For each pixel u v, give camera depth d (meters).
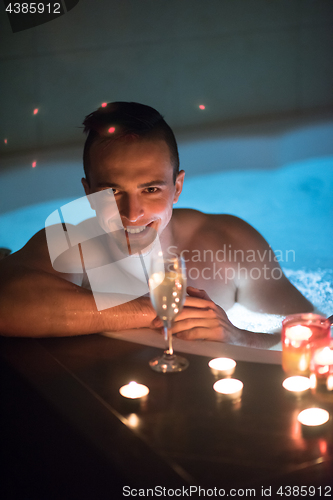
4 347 1.00
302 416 0.70
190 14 6.57
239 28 6.57
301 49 6.53
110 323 1.06
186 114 6.70
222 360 0.91
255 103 6.66
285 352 0.84
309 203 3.89
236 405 0.75
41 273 1.12
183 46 6.63
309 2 6.47
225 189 4.35
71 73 6.42
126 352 0.96
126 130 1.25
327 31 6.46
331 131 5.60
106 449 0.65
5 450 0.87
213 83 6.66
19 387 0.85
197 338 1.04
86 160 1.35
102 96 6.55
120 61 6.56
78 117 6.47
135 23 6.55
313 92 6.59
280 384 0.82
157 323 1.08
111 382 0.83
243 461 0.61
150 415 0.72
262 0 6.46
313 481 0.58
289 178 4.50
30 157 5.77
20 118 6.26
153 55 6.62
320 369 0.78
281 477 0.59
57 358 0.94
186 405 0.75
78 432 0.70
